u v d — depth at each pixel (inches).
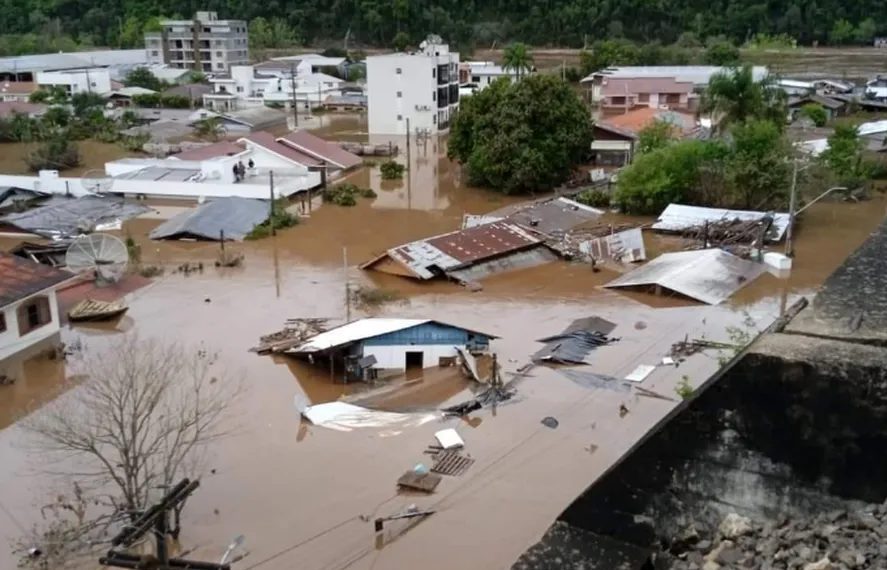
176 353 1023.0
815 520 191.6
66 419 741.3
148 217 1790.1
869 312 209.6
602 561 210.2
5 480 745.6
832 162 1868.8
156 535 518.0
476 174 2066.9
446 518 697.0
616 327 1142.3
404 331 1001.5
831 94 3127.5
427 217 1815.9
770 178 1683.1
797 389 188.9
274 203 1790.1
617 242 1485.0
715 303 1230.3
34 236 1611.7
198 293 1301.7
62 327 1143.6
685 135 2174.0
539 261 1462.8
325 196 1952.5
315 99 3543.3
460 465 779.4
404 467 778.8
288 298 1275.8
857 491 188.4
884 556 176.7
